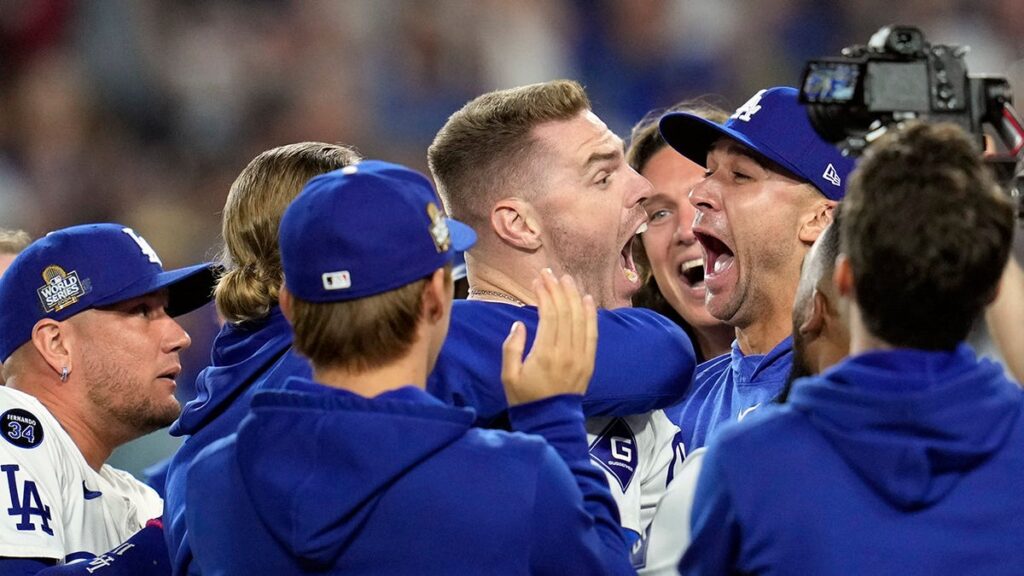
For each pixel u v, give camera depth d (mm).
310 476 6891
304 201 7301
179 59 31375
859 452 6305
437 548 6852
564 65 33750
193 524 7555
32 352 10469
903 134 6520
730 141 10102
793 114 9867
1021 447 6398
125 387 10539
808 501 6383
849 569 6258
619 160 9266
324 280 7113
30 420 10156
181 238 29719
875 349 6570
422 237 7219
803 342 7906
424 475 6926
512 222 9055
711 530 6727
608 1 34094
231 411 8898
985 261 6312
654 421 9461
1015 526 6273
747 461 6562
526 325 8648
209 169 30688
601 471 7719
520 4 33438
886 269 6344
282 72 31938
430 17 32938
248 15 32156
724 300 10250
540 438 7219
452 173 9234
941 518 6266
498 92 9414
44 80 30625
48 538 9719
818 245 7750
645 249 12688
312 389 7230
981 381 6336
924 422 6191
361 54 32531
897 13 35250
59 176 29844
